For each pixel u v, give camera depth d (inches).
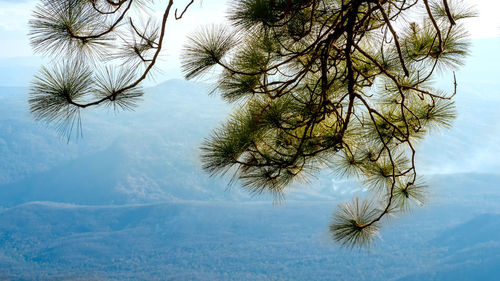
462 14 56.4
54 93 35.7
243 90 51.0
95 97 37.6
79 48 38.0
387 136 56.6
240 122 50.8
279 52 52.4
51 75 36.4
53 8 35.9
